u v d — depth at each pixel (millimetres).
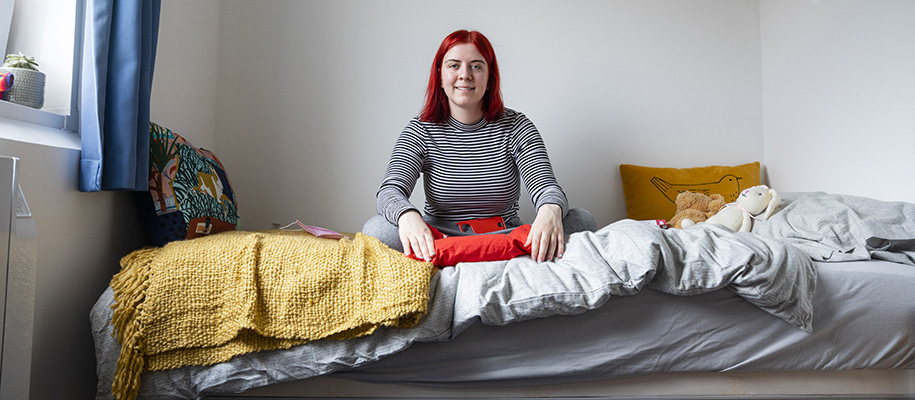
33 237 951
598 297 1136
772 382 1274
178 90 1887
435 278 1223
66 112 1374
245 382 1132
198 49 2051
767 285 1161
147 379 1108
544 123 2334
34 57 1383
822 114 2033
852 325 1253
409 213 1414
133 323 1094
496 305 1140
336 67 2270
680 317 1221
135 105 1315
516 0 2330
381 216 1554
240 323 1103
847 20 1909
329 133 2266
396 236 1492
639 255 1180
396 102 2283
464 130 1741
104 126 1301
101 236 1421
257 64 2246
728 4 2404
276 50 2252
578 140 2342
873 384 1293
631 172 2277
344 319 1133
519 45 2328
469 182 1699
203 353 1121
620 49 2357
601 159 2348
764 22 2391
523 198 2338
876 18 1782
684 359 1224
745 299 1217
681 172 2285
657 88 2367
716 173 2285
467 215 1730
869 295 1257
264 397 1198
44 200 1175
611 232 1302
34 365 1146
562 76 2336
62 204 1243
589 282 1168
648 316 1220
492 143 1725
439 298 1179
